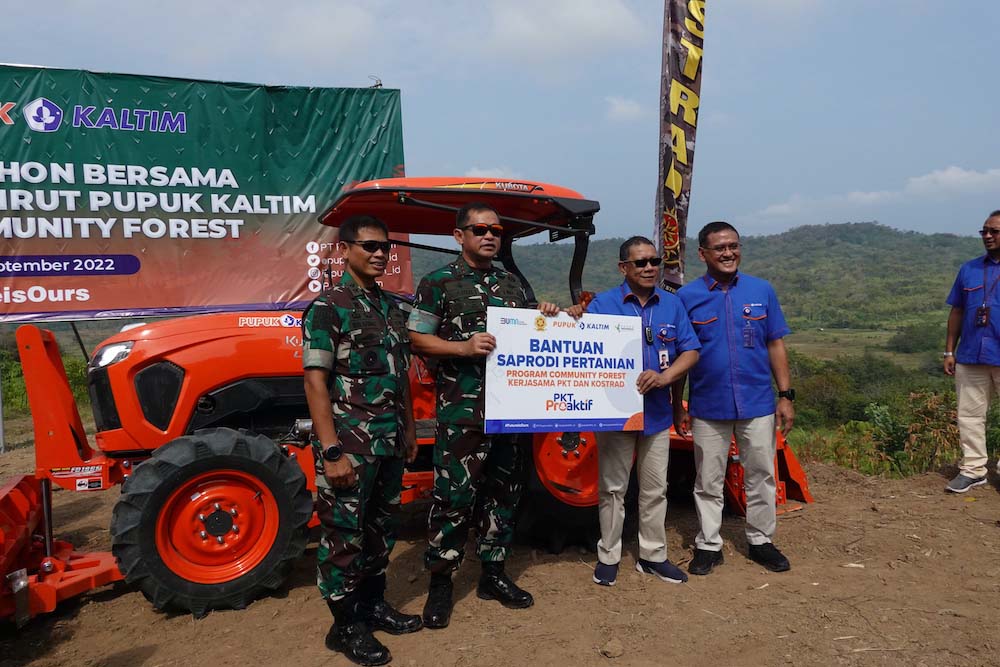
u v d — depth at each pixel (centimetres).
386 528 296
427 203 351
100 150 591
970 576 353
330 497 273
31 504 373
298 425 367
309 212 649
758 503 371
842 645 279
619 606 323
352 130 660
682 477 495
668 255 563
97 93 589
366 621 300
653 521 354
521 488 328
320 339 267
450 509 300
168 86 604
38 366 351
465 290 304
